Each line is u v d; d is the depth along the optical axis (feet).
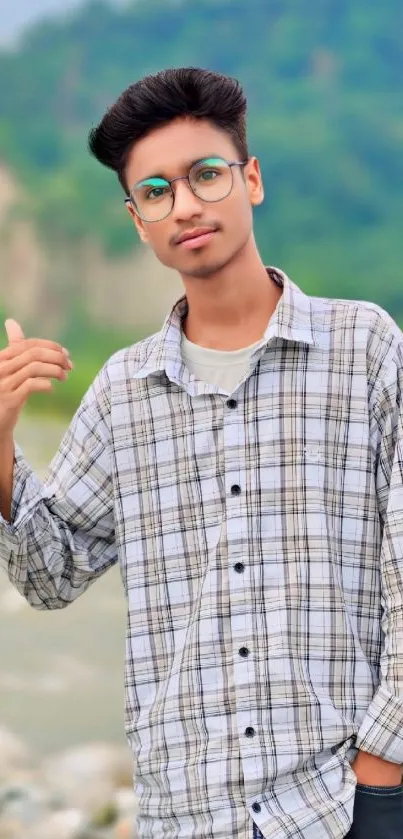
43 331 74.38
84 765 19.53
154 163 7.73
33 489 8.20
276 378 7.84
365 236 80.79
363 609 7.63
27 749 20.71
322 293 78.89
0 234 77.66
